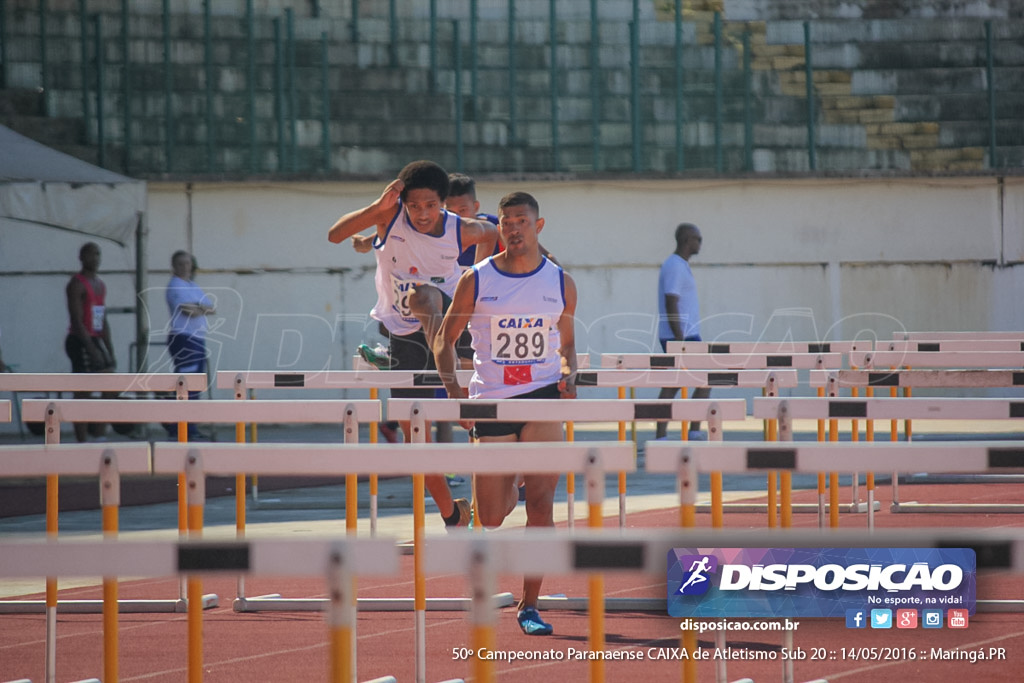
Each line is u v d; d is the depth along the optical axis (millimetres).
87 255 49156
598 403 16922
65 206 45375
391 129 65438
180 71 64750
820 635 18453
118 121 63500
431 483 23828
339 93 66312
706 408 16641
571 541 8727
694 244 46969
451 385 20359
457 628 20016
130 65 64062
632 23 64375
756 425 54531
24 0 63531
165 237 57781
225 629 20141
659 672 16594
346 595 8906
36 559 8789
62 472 12383
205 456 12469
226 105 64375
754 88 69438
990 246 62938
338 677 8875
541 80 68438
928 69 70625
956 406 16625
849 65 70500
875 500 35031
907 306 62594
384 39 68188
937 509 32562
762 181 61562
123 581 25141
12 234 54781
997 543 8633
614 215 61031
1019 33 71875
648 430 52750
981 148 69625
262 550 8906
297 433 55156
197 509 12492
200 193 58031
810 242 61938
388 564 8906
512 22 65375
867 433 26750
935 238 62594
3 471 12266
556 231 60844
